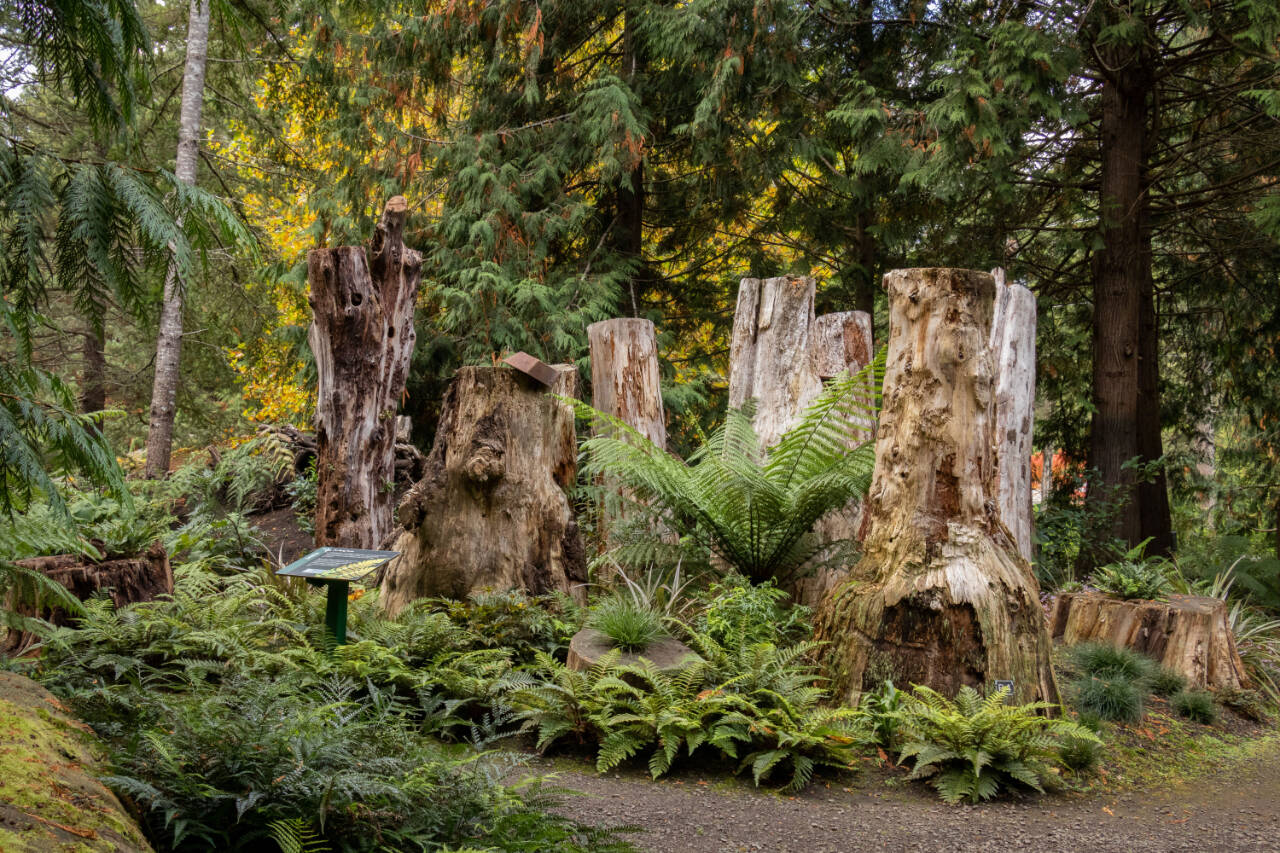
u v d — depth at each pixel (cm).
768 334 812
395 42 1200
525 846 256
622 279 1221
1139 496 1065
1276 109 849
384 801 259
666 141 1294
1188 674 644
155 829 228
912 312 525
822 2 1068
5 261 244
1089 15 934
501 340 1098
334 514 723
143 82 289
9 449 231
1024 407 851
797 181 1414
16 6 256
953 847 370
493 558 590
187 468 997
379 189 1253
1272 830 412
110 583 511
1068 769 473
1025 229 1216
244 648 444
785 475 680
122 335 1614
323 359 729
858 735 450
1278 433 1319
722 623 562
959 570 499
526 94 1136
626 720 438
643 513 746
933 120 946
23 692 251
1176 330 1340
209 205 265
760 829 373
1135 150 1030
